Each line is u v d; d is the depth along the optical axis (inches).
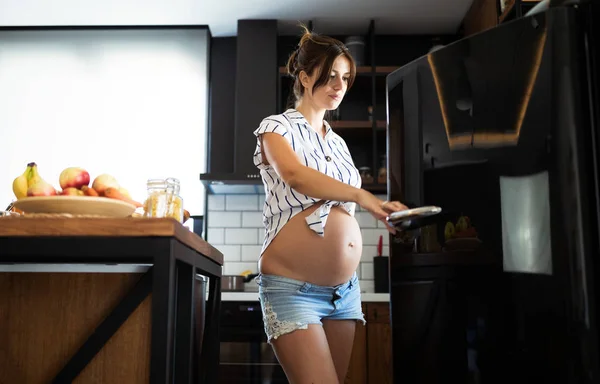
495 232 47.6
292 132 71.7
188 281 56.3
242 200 170.4
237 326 139.7
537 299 44.9
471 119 49.9
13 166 165.3
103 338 52.0
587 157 44.3
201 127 168.9
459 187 50.4
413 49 178.4
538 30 46.5
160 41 172.7
